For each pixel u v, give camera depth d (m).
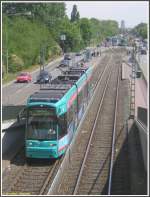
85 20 154.75
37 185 25.67
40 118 29.62
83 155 31.72
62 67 94.50
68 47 123.50
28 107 29.77
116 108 50.31
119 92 63.56
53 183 23.41
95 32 189.25
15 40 91.25
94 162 29.97
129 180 26.22
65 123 30.81
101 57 137.75
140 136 34.16
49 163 29.69
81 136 37.72
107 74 89.81
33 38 98.12
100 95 62.47
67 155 29.20
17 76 78.62
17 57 86.44
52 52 111.12
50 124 29.56
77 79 41.34
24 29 97.06
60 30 121.81
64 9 128.50
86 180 26.39
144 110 33.44
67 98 31.94
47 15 118.75
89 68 54.44
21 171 27.80
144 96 57.44
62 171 26.59
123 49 168.50
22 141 35.09
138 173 27.05
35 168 28.64
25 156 31.03
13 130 33.00
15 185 25.58
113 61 123.62
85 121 44.31
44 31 109.06
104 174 27.47
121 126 41.88
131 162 29.38
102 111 50.09
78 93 39.31
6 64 79.00
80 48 135.38
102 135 38.06
